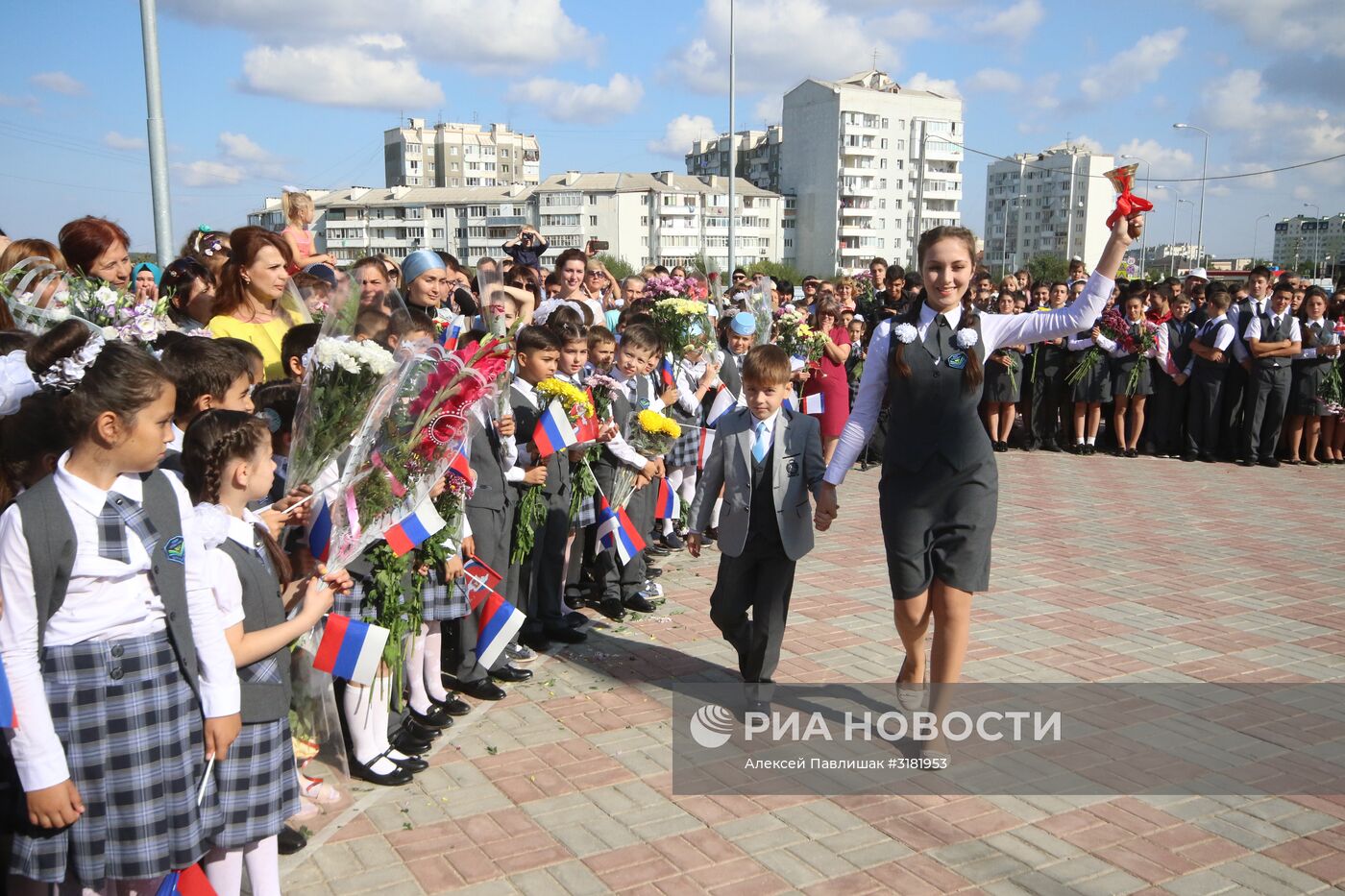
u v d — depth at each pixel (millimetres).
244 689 2879
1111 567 7316
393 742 4191
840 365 10312
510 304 5449
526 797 3850
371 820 3666
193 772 2670
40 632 2420
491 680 4922
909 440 4027
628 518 6102
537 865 3379
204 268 4965
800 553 4461
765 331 8625
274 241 4637
